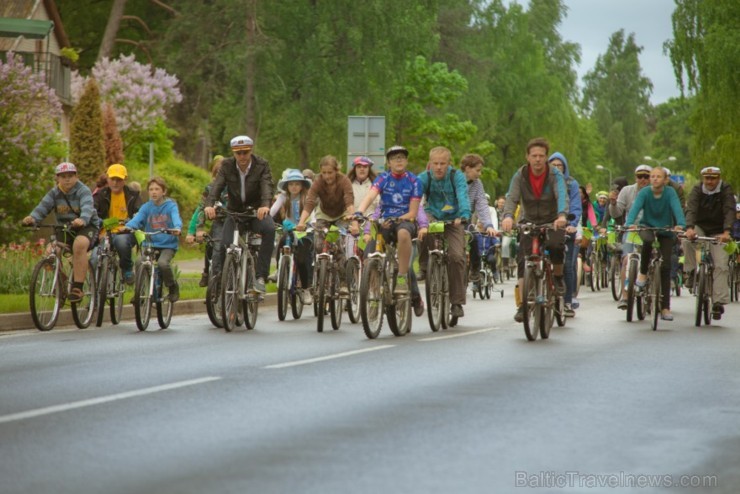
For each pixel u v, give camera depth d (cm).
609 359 3039
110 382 2502
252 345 3341
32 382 2503
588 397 2344
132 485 1551
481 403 2238
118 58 16550
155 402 2223
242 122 13625
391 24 14012
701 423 2072
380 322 3600
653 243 4134
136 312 3859
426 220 3675
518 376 2648
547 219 3650
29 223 3897
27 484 1557
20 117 7331
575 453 1786
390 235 3656
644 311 4525
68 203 3962
